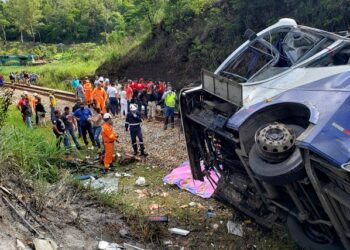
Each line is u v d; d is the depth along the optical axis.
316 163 3.96
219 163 5.75
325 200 4.02
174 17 21.08
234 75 5.86
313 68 4.95
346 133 3.91
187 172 8.27
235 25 16.88
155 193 7.57
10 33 87.44
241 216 6.18
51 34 83.12
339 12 13.69
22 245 3.91
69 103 21.02
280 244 5.28
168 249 5.24
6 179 5.10
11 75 31.66
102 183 8.16
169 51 20.64
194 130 5.87
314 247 4.62
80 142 12.52
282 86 4.98
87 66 30.52
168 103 13.09
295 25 5.71
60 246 4.39
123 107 16.14
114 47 28.53
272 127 4.25
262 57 5.93
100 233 5.10
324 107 4.14
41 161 6.82
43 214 4.86
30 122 13.73
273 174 4.12
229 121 4.88
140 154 10.52
